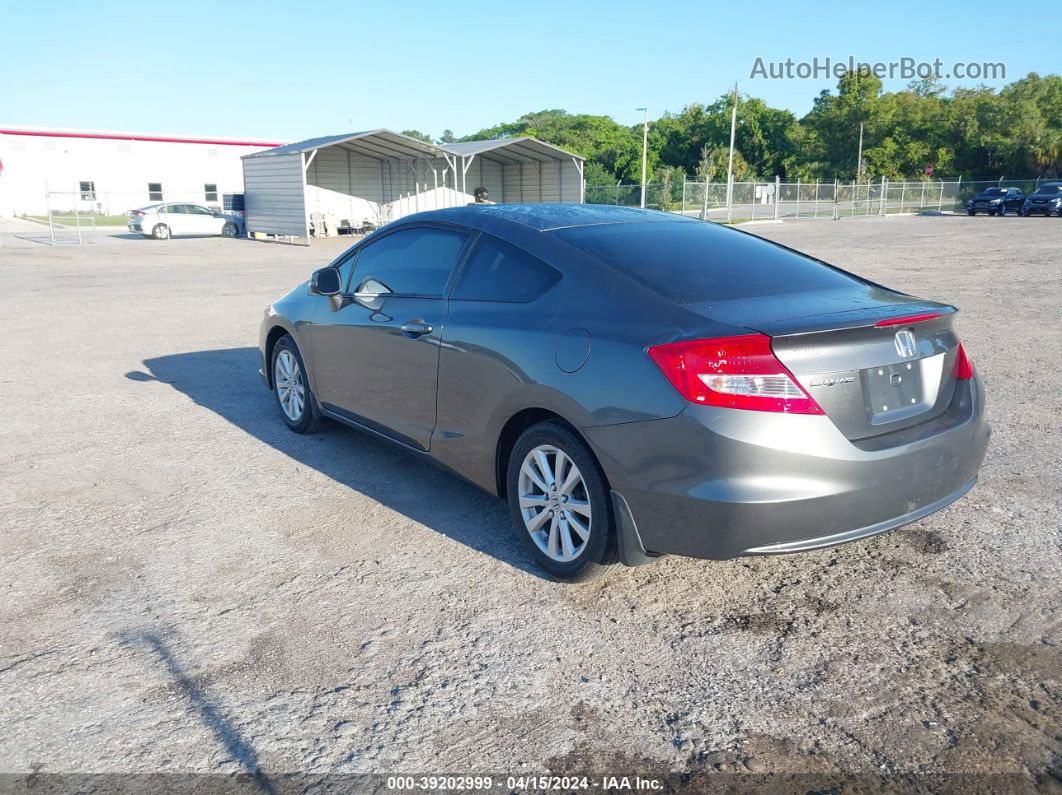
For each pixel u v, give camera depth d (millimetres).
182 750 2498
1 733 2568
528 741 2535
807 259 3967
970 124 64125
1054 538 3869
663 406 2918
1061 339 8594
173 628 3174
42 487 4648
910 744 2500
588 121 93188
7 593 3443
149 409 6324
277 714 2666
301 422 5535
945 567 3617
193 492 4578
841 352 2949
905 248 21250
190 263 19828
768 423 2812
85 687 2805
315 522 4168
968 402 3414
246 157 29438
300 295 5395
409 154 30391
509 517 4234
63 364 7973
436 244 4273
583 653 3000
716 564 3699
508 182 34094
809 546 2930
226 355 8430
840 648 3016
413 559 3756
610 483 3121
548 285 3549
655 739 2543
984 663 2902
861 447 2963
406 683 2826
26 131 44781
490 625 3191
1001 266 16078
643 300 3195
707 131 79812
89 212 47125
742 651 3008
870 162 67938
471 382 3738
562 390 3238
